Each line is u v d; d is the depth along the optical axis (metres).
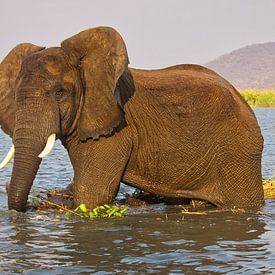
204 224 13.48
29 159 13.34
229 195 15.00
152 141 14.66
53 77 13.72
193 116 14.71
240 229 13.05
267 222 13.68
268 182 17.02
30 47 14.77
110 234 12.55
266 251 11.48
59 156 26.52
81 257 11.02
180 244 11.89
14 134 13.51
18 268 10.39
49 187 17.89
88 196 14.24
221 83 15.19
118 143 14.39
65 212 14.36
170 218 14.01
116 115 14.06
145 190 15.02
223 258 11.05
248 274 10.24
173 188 15.02
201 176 14.97
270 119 54.69
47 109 13.58
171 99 14.71
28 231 12.65
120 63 13.78
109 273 10.23
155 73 15.22
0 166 13.55
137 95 14.63
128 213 14.52
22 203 13.47
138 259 10.95
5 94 14.69
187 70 15.62
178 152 14.77
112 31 14.14
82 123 14.11
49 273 10.19
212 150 14.84
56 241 11.98
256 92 85.12
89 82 14.12
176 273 10.27
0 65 14.80
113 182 14.39
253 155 14.95
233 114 14.85
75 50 14.17
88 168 14.30
